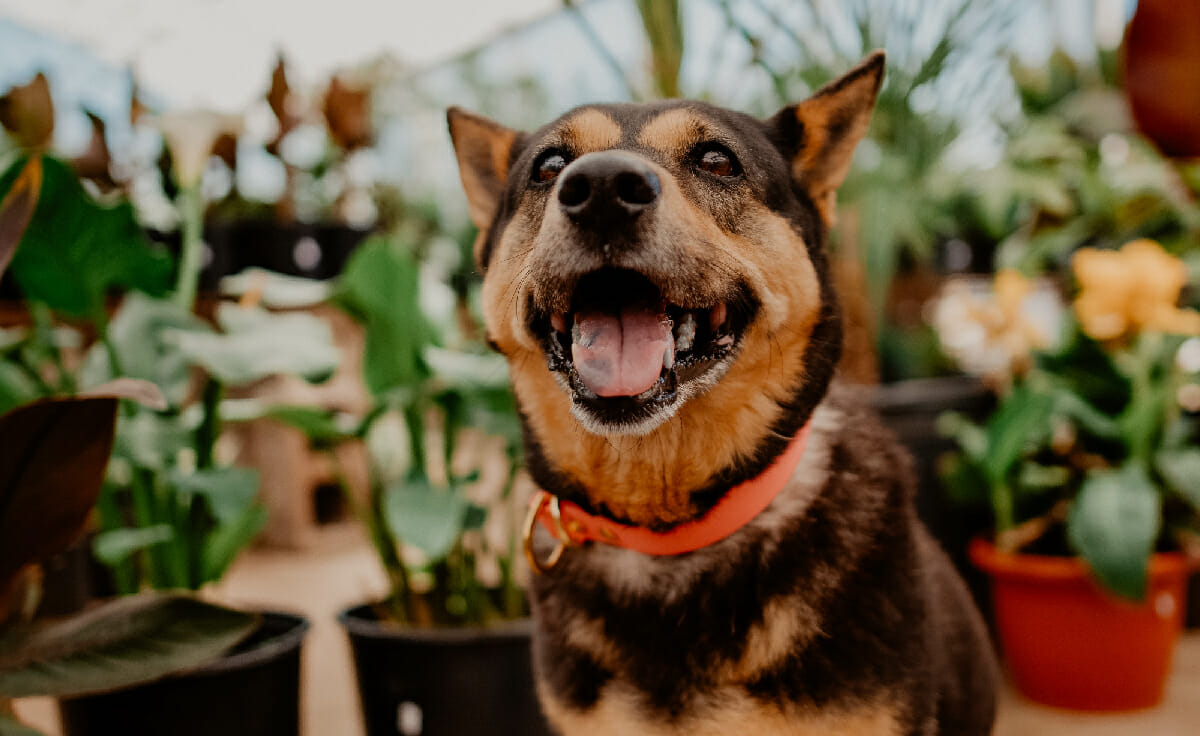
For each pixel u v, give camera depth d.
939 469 0.89
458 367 0.72
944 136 0.92
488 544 0.75
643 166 0.46
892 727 0.47
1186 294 0.96
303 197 1.21
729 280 0.48
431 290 0.84
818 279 0.53
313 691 0.81
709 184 0.50
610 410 0.47
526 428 0.54
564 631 0.52
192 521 0.68
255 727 0.63
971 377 1.00
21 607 0.56
